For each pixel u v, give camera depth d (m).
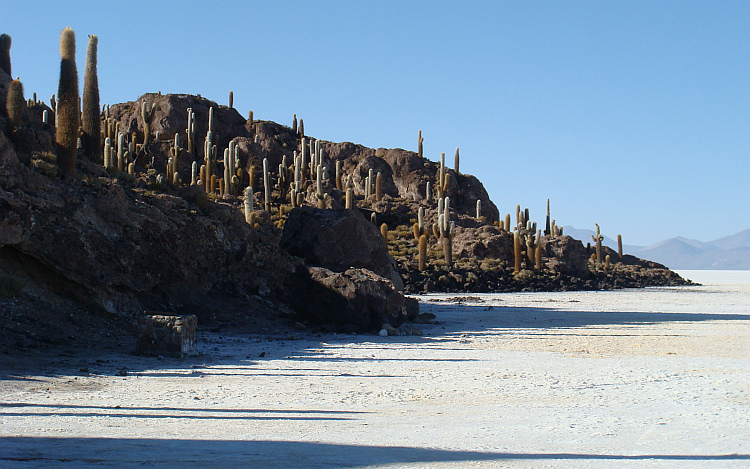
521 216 91.31
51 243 22.52
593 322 32.62
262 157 99.00
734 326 30.36
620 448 8.12
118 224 25.56
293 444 8.25
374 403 11.88
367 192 101.81
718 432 9.20
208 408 11.04
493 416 10.58
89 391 12.30
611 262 113.38
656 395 12.66
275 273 33.81
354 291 27.09
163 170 86.56
